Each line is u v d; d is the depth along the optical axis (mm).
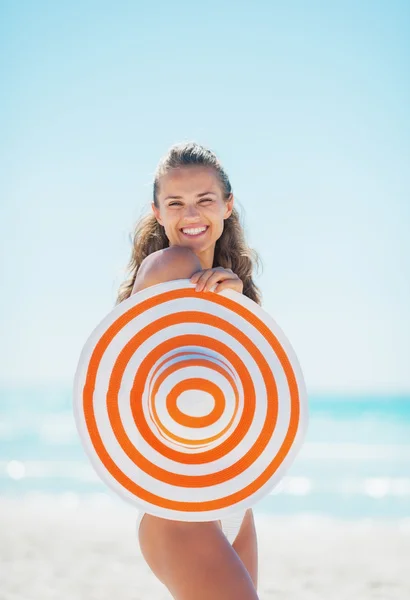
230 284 2768
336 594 6047
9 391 53844
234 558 2643
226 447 2709
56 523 9984
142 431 2678
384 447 25031
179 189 2936
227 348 2756
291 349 2768
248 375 2752
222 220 3051
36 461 22766
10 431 31609
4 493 15992
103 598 5789
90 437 2658
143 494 2650
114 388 2688
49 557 7414
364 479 18484
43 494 15883
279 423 2732
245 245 3459
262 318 2773
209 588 2596
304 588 6289
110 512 11625
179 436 2629
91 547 8008
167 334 2742
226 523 2990
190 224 2955
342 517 12938
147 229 3359
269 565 7367
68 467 20969
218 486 2678
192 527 2662
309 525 10758
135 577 6531
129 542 8375
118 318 2729
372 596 5984
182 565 2633
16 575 6566
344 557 7809
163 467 2672
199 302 2768
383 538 9188
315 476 19203
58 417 36719
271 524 10922
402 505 14500
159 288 2758
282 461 2715
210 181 2967
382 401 42188
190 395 2617
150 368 2713
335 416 35906
